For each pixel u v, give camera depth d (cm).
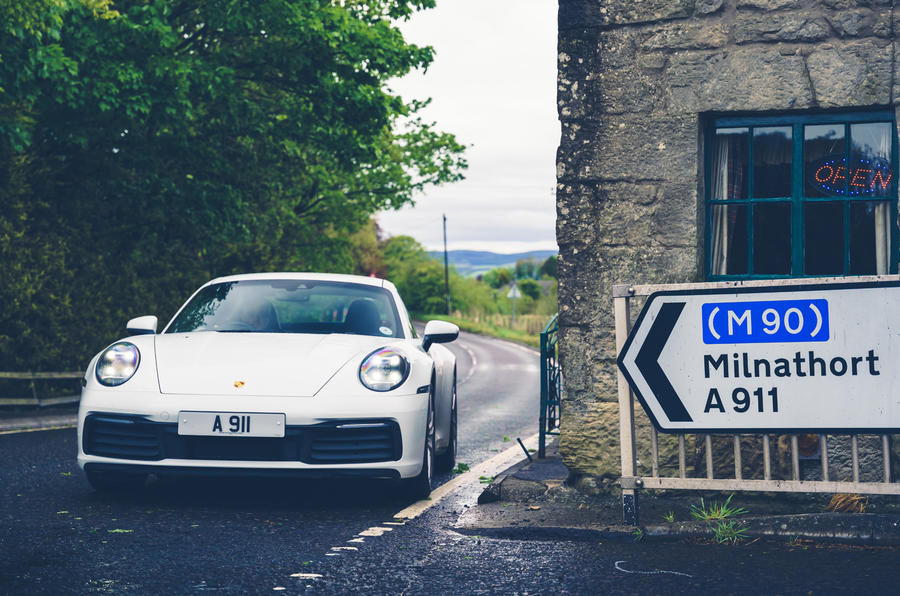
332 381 540
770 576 377
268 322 645
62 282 1354
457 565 405
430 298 9256
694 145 545
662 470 543
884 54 522
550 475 596
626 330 461
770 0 536
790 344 434
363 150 1858
